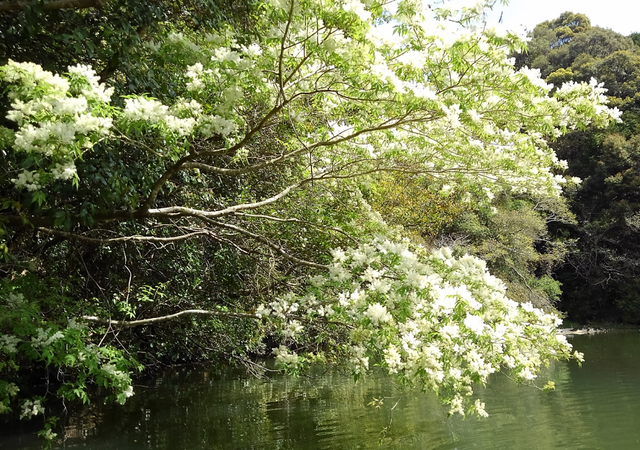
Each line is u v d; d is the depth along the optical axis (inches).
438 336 142.8
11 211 163.0
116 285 273.3
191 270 293.1
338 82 156.6
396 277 155.6
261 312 181.5
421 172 205.9
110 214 165.5
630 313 1061.8
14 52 151.7
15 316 133.5
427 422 306.2
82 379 152.0
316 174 227.6
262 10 171.8
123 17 163.0
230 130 145.6
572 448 260.8
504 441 273.3
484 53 148.4
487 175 195.8
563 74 1337.4
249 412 335.9
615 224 1107.9
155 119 125.6
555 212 951.6
